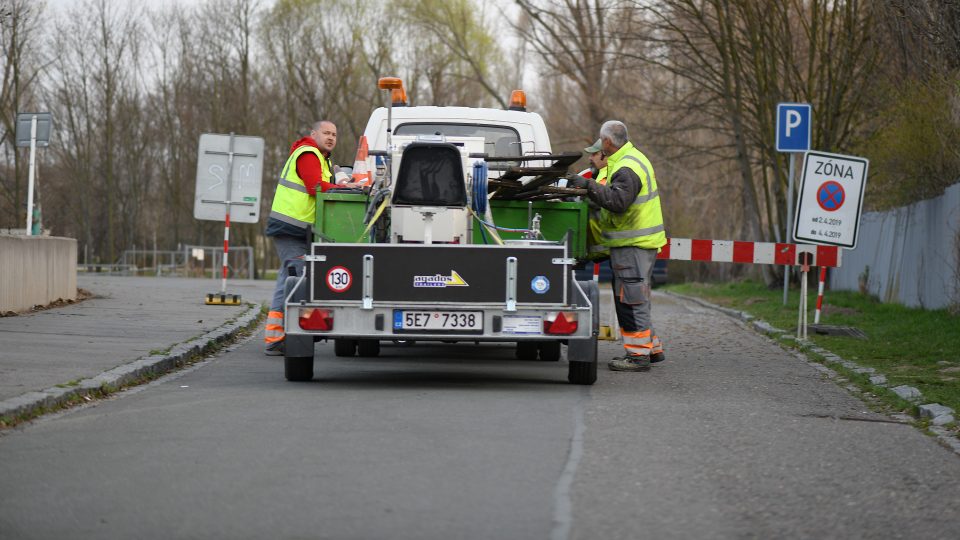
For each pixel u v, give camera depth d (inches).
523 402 355.9
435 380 418.6
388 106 446.0
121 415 319.9
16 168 1941.4
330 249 374.3
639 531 203.2
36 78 2026.3
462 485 234.5
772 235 1169.4
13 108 1925.4
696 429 311.7
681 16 1108.5
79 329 535.5
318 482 235.6
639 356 464.1
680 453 275.3
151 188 2647.6
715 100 1159.0
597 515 213.2
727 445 288.7
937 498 236.8
